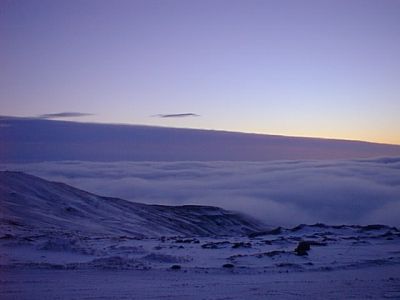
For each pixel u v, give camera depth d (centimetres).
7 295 1819
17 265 2630
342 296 1888
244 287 2095
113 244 3828
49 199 7438
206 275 2498
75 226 6138
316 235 5238
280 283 2230
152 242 4244
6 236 3788
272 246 4022
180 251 3634
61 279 2239
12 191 7019
